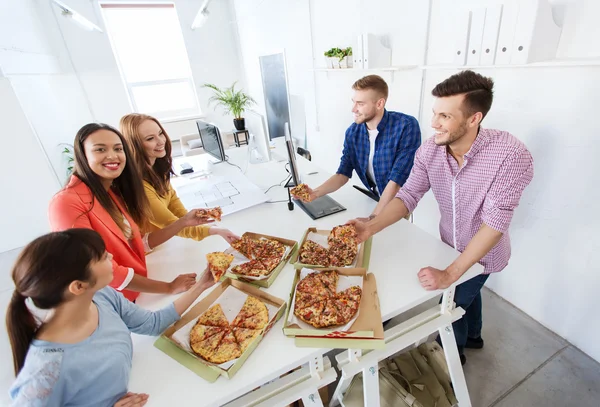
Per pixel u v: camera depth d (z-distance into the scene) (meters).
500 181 0.95
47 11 4.28
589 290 1.40
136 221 1.23
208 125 2.61
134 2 4.80
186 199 1.84
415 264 1.07
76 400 0.65
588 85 1.21
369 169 1.85
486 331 1.68
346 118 3.15
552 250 1.50
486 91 0.91
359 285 0.95
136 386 0.73
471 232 1.15
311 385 0.85
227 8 5.42
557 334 1.61
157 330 0.85
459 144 1.02
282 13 3.68
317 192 1.67
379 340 0.77
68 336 0.64
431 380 1.21
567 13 1.23
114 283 0.92
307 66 3.51
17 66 3.09
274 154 2.73
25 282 0.56
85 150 0.97
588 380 1.39
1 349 1.48
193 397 0.69
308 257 1.10
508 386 1.40
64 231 0.63
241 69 5.82
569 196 1.37
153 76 5.38
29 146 2.70
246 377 0.73
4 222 2.73
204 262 1.22
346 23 2.70
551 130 1.38
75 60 4.63
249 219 1.54
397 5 2.10
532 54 1.24
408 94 2.22
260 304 0.91
